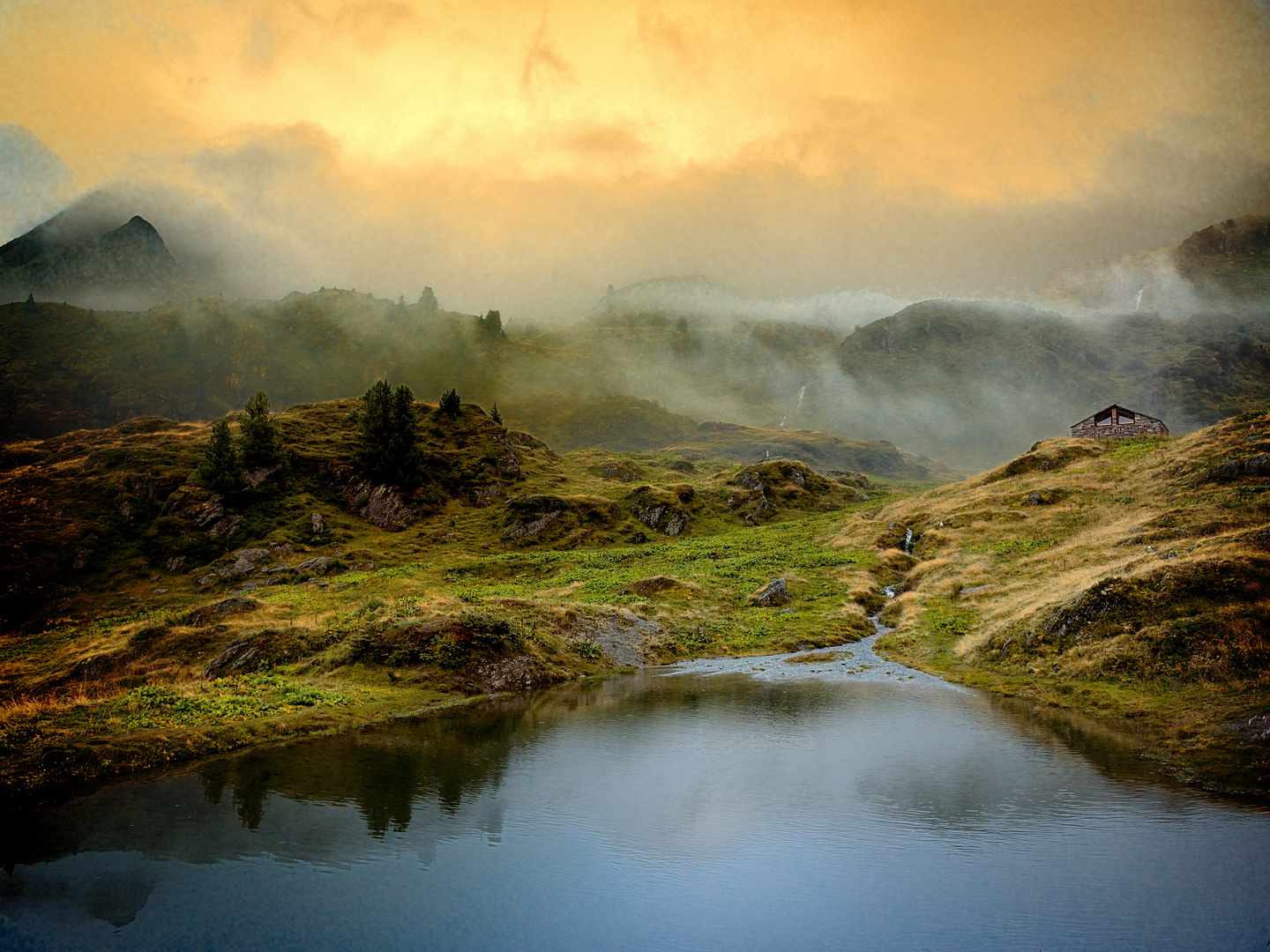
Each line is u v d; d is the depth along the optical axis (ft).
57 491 336.90
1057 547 187.52
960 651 135.13
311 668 118.73
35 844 55.93
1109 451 283.18
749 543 274.98
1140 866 51.11
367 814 62.80
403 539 309.01
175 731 81.82
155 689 98.94
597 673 132.67
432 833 58.70
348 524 319.68
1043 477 265.34
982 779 70.44
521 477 390.83
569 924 45.42
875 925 44.93
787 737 87.04
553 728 92.27
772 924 45.19
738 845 55.98
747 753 80.79
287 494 335.06
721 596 193.47
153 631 137.49
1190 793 64.95
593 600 186.29
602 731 90.79
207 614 165.27
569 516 322.96
